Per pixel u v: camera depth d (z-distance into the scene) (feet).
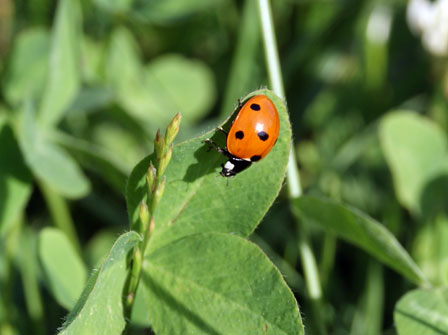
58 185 0.43
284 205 0.51
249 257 0.35
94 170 0.51
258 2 0.43
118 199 0.53
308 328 0.46
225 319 0.35
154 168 0.34
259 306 0.34
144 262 0.36
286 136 0.36
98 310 0.34
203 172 0.36
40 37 0.51
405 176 0.46
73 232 0.49
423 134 0.46
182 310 0.35
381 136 0.46
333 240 0.47
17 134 0.43
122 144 0.55
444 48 0.52
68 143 0.46
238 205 0.36
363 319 0.47
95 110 0.52
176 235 0.36
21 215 0.45
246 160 0.35
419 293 0.37
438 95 0.54
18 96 0.50
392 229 0.49
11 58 0.51
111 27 0.54
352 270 0.50
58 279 0.40
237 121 0.35
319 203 0.39
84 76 0.53
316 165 0.55
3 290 0.45
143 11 0.54
